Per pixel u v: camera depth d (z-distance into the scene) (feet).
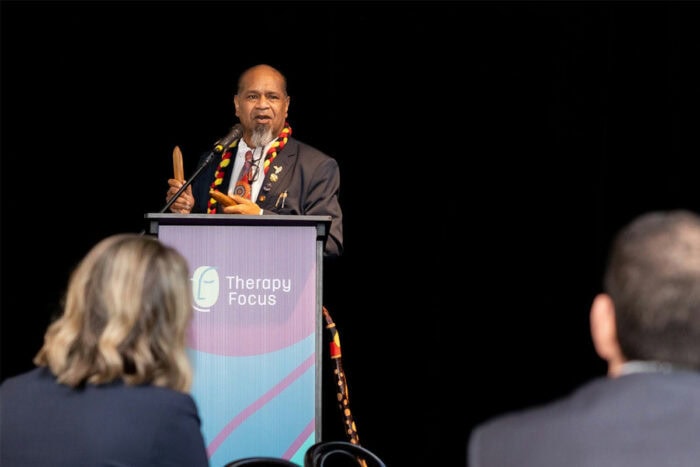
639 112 46.06
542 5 45.27
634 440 9.58
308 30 45.47
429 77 46.21
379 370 49.29
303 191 26.23
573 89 46.19
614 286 10.09
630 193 47.01
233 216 20.16
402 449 49.08
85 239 45.80
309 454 16.12
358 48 45.83
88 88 45.03
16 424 13.05
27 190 45.50
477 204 48.16
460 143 47.50
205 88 45.21
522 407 48.96
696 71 45.09
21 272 45.70
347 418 23.84
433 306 49.16
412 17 45.68
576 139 46.98
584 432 9.73
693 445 9.46
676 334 9.73
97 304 13.20
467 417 49.37
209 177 27.55
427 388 49.26
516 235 48.42
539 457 9.80
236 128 23.59
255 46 45.34
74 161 45.47
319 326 20.34
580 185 47.52
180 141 45.42
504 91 46.50
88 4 44.37
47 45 44.50
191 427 13.26
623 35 45.32
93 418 12.85
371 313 49.29
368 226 48.55
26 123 45.06
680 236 9.91
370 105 46.37
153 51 44.98
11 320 45.80
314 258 20.39
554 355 48.98
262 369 20.16
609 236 47.65
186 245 20.29
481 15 45.65
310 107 46.14
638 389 9.82
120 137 45.39
